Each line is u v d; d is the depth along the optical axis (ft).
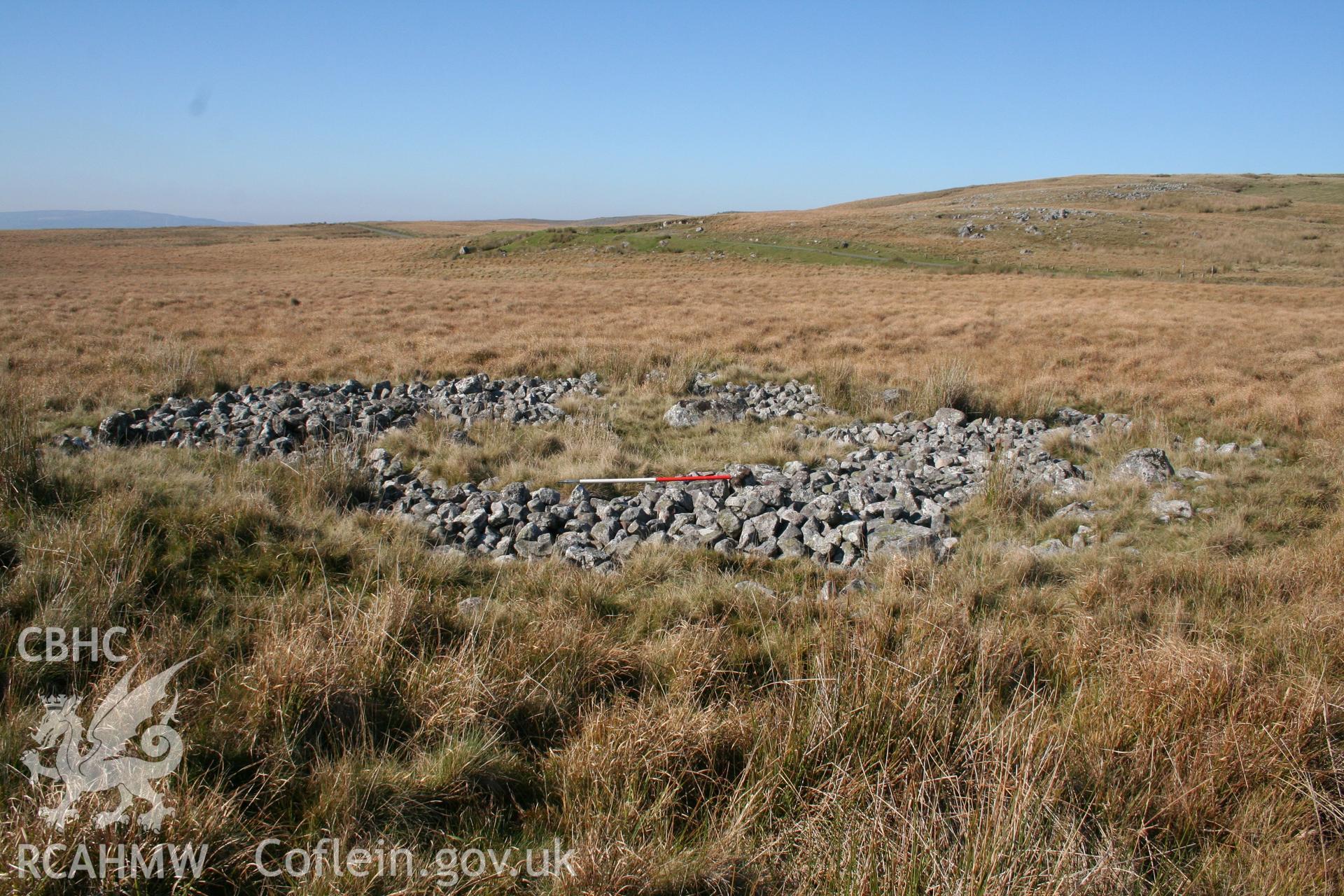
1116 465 28.71
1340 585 17.06
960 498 24.49
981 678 11.99
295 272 211.00
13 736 9.59
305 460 24.59
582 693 12.16
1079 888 8.29
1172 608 16.11
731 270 196.44
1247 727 11.19
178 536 16.06
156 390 38.34
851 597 16.51
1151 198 358.43
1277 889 8.64
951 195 504.84
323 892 7.93
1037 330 73.15
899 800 9.80
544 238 281.13
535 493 22.99
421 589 15.38
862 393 41.60
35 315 71.41
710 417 36.37
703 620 14.44
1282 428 36.27
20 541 15.23
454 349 53.83
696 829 9.56
